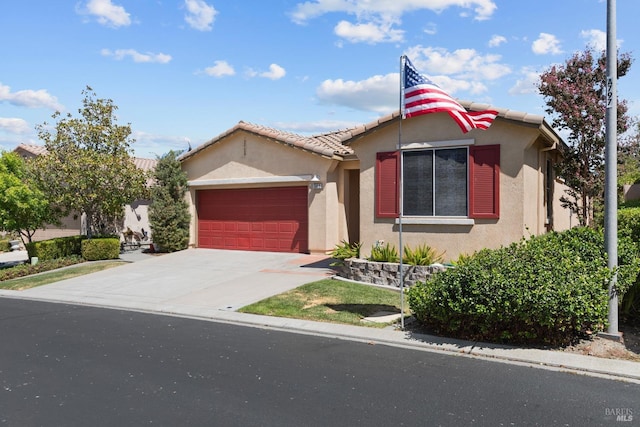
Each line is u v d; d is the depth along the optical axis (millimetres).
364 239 12805
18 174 19156
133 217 23938
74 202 18297
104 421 4629
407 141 12180
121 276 14516
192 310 9906
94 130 18891
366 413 4727
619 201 19797
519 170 10961
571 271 6973
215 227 19500
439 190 11875
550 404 4922
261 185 18000
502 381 5598
